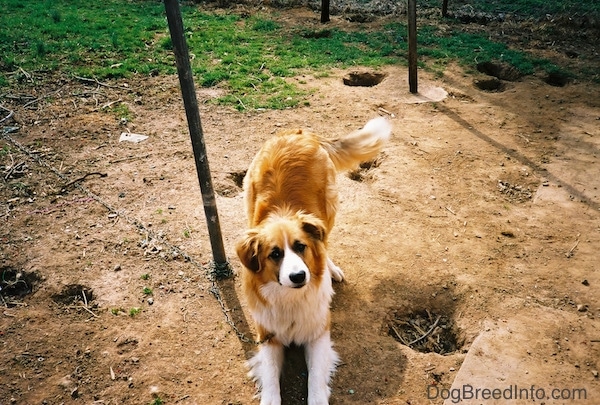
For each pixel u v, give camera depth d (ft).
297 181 14.07
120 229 17.72
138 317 14.46
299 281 11.35
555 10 41.37
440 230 17.99
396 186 20.31
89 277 15.72
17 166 20.83
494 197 19.77
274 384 12.21
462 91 28.43
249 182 15.06
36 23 36.14
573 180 20.67
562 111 26.37
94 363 13.14
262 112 25.90
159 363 13.16
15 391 12.41
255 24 38.47
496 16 41.19
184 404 12.19
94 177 20.53
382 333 14.20
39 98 26.43
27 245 16.89
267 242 12.01
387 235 17.71
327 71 30.83
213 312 14.69
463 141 23.50
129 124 24.59
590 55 33.68
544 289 15.46
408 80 29.27
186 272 16.05
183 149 22.67
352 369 13.00
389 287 15.58
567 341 13.69
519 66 31.40
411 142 23.34
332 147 15.87
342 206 19.15
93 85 28.25
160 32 36.24
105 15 39.34
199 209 18.86
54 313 14.65
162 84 28.71
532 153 22.59
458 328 14.47
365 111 26.05
